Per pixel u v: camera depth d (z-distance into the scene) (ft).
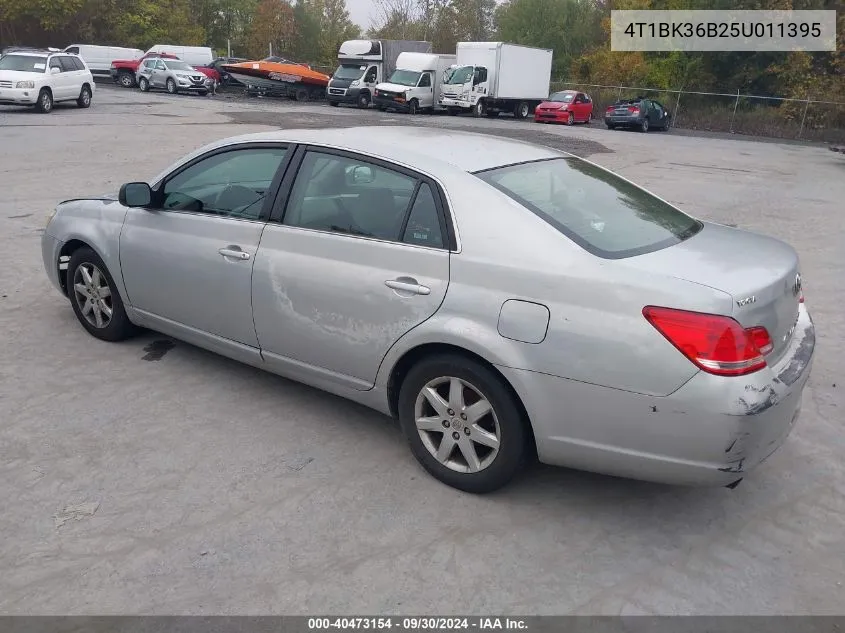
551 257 10.22
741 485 12.05
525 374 10.23
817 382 16.26
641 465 9.90
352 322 11.99
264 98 129.90
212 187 14.24
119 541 10.13
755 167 63.87
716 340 9.20
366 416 13.99
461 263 10.80
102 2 170.91
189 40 187.42
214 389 14.87
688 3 138.10
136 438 12.87
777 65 131.34
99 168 42.22
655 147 79.87
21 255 24.23
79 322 18.21
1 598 9.01
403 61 116.26
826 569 10.04
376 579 9.56
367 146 12.44
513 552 10.18
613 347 9.62
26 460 12.05
